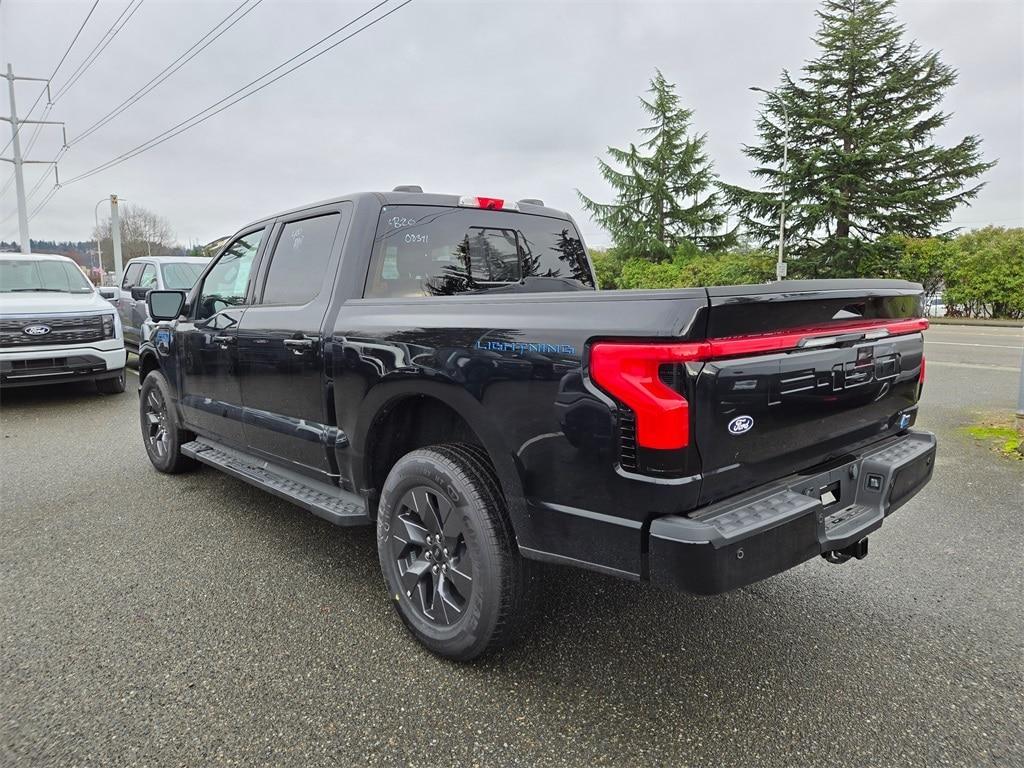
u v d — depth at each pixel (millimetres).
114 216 30953
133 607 3082
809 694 2416
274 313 3537
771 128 31281
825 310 2279
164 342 4867
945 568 3479
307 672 2566
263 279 3812
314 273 3400
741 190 32125
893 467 2512
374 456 3023
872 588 3262
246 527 4090
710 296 1878
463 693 2432
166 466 5113
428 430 2986
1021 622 2932
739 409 2021
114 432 6711
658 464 1921
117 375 8516
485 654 2639
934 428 6543
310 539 3898
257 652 2705
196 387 4465
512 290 3584
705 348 1896
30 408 7984
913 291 2836
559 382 2123
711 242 36469
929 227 29328
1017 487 4762
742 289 1957
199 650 2719
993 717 2281
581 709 2338
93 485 4934
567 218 4203
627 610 3057
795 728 2230
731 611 3043
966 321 24172
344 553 3699
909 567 3494
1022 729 2219
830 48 30547
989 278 24859
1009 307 25141
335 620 2965
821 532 2244
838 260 28953
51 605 3100
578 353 2074
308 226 3551
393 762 2080
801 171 29281
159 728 2234
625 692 2436
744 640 2793
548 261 4035
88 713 2312
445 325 2523
